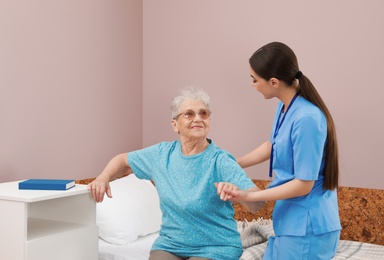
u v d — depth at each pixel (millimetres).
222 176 2059
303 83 1918
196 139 2125
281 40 3164
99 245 2541
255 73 1952
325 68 3025
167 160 2199
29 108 2650
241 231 2689
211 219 2078
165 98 3621
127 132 3539
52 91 2812
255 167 3270
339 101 2988
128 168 2391
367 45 2906
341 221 2949
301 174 1817
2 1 2469
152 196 2949
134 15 3588
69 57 2943
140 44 3670
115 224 2572
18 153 2588
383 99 2869
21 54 2592
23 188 2164
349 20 2951
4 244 2021
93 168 3186
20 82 2588
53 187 2154
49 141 2797
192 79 3508
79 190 2186
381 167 2879
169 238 2139
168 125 3617
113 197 2715
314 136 1814
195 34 3488
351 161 2957
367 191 2889
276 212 1997
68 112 2945
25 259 1969
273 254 1978
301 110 1874
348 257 2332
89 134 3137
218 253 2061
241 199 1860
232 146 3363
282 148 1924
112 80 3355
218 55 3402
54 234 2113
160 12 3623
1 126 2480
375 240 2857
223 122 3391
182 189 2094
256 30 3252
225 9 3363
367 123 2914
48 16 2773
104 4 3254
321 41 3035
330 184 1895
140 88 3686
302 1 3088
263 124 3248
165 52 3611
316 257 1879
